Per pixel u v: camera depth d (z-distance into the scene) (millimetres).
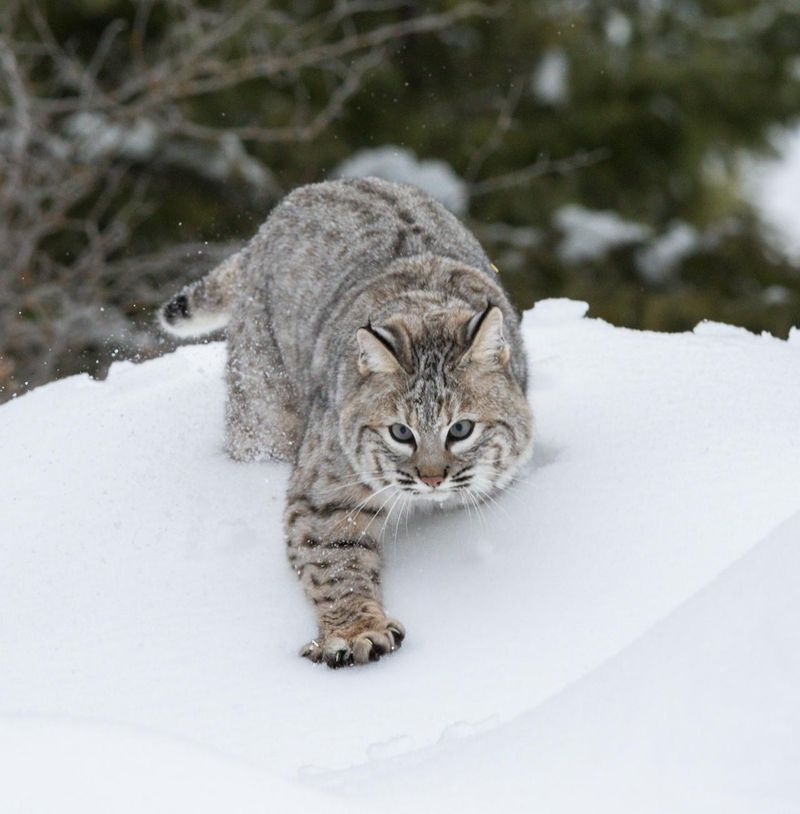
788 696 7496
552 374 14984
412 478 11797
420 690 10297
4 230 26516
